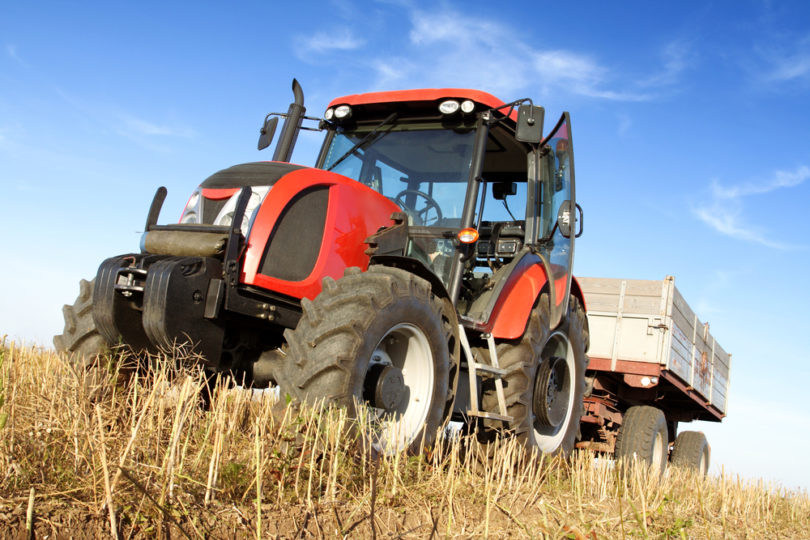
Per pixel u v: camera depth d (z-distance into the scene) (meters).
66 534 2.14
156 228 4.01
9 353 3.89
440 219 4.86
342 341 3.47
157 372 3.47
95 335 3.82
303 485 3.01
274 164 4.22
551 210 5.53
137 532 2.29
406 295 3.80
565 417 5.82
